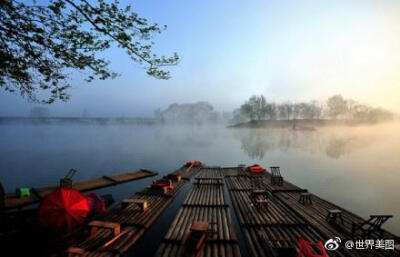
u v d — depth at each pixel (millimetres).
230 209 16125
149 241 11742
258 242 10852
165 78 9773
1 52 7688
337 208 15406
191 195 18500
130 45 8531
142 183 25703
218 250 10000
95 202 14484
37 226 11406
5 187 24688
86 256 9500
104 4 7617
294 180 26859
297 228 12328
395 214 16938
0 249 9891
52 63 8547
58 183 26391
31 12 7402
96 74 9281
